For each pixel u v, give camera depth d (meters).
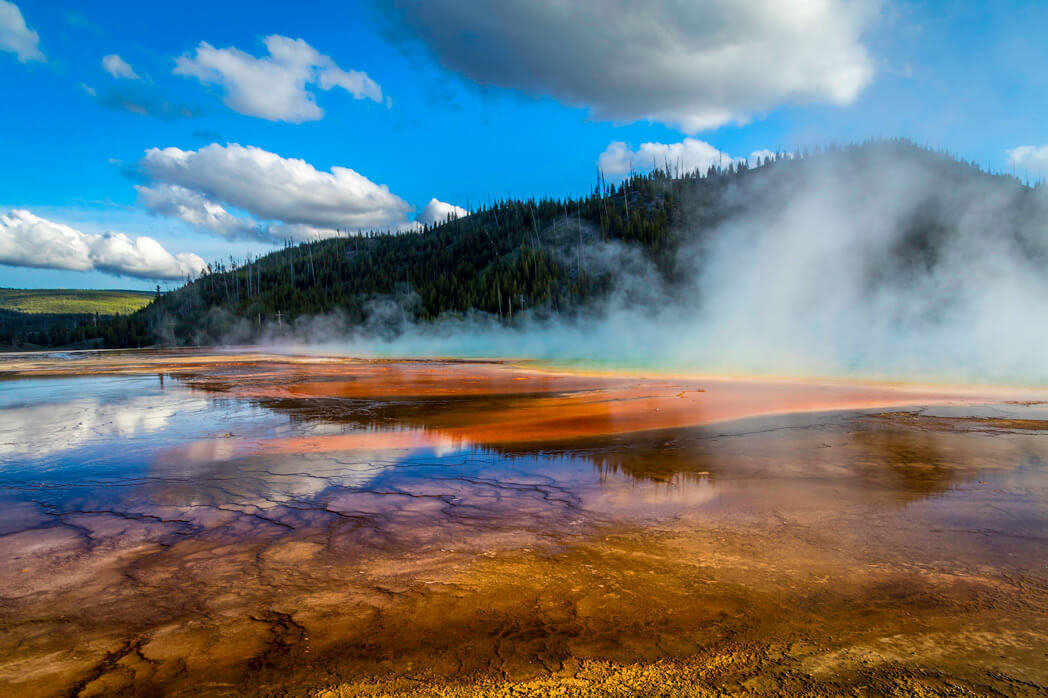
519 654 3.20
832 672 2.97
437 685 2.91
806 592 3.95
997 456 8.10
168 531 5.41
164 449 9.22
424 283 94.62
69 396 16.91
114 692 2.88
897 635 3.35
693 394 15.75
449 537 5.18
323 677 3.00
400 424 11.52
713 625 3.50
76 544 5.08
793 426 10.70
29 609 3.85
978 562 4.43
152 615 3.74
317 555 4.78
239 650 3.28
